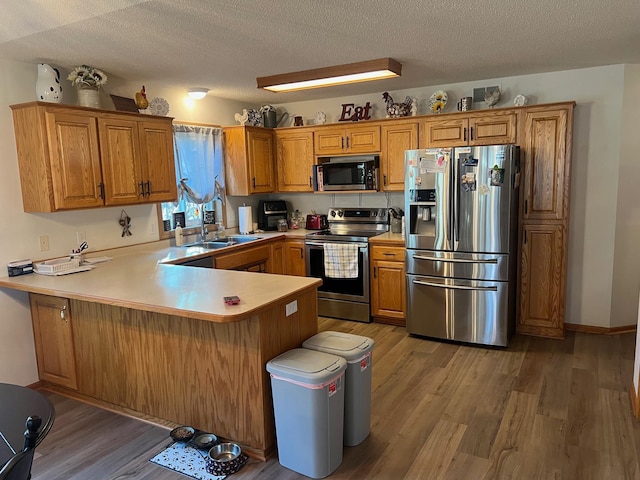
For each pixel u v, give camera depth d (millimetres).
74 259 3342
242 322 2428
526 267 4172
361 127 4809
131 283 2844
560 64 3822
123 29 2590
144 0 2199
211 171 4820
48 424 1454
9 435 1428
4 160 3098
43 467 2430
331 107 5238
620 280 4180
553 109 3926
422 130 4496
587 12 2535
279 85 3936
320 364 2299
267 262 4863
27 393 1705
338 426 2350
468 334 4000
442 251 4020
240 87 4418
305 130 5102
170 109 4395
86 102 3299
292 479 2299
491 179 3748
